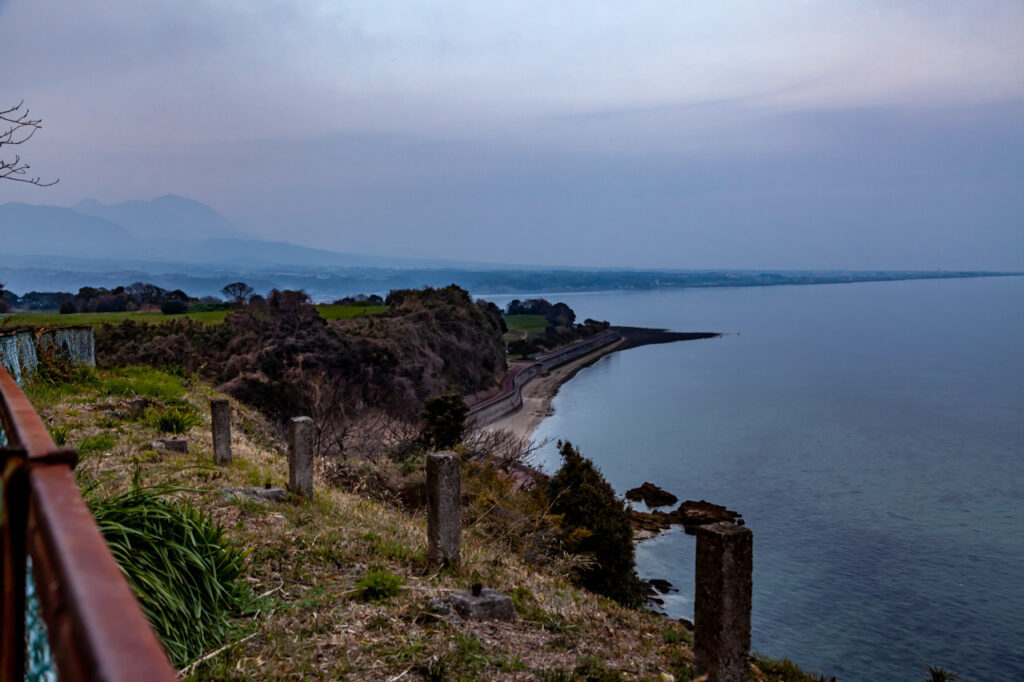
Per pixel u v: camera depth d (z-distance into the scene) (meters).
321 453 25.12
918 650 33.94
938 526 52.88
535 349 159.12
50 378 17.78
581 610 9.12
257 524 9.26
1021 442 82.38
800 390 120.81
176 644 5.67
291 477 11.56
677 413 99.19
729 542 6.11
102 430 13.90
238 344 54.19
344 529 9.91
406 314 93.25
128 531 5.99
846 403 108.38
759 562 45.09
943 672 15.68
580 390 120.44
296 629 6.58
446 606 7.64
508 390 102.19
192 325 58.47
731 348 193.25
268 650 6.07
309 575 7.96
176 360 45.59
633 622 9.45
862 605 38.91
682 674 7.21
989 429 90.00
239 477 12.06
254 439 20.48
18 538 1.28
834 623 36.78
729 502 58.38
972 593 40.62
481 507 16.38
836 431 88.12
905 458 74.56
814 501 58.84
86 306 92.94
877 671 32.00
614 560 24.00
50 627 0.92
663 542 45.88
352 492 15.84
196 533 6.70
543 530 17.14
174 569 6.09
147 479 10.58
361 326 77.19
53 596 0.90
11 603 1.27
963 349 186.62
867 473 68.25
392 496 16.69
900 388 123.25
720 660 6.14
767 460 72.88
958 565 45.00
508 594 8.90
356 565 8.63
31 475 1.24
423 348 78.94
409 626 6.99
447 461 9.29
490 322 111.81
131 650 0.68
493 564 10.85
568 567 15.45
